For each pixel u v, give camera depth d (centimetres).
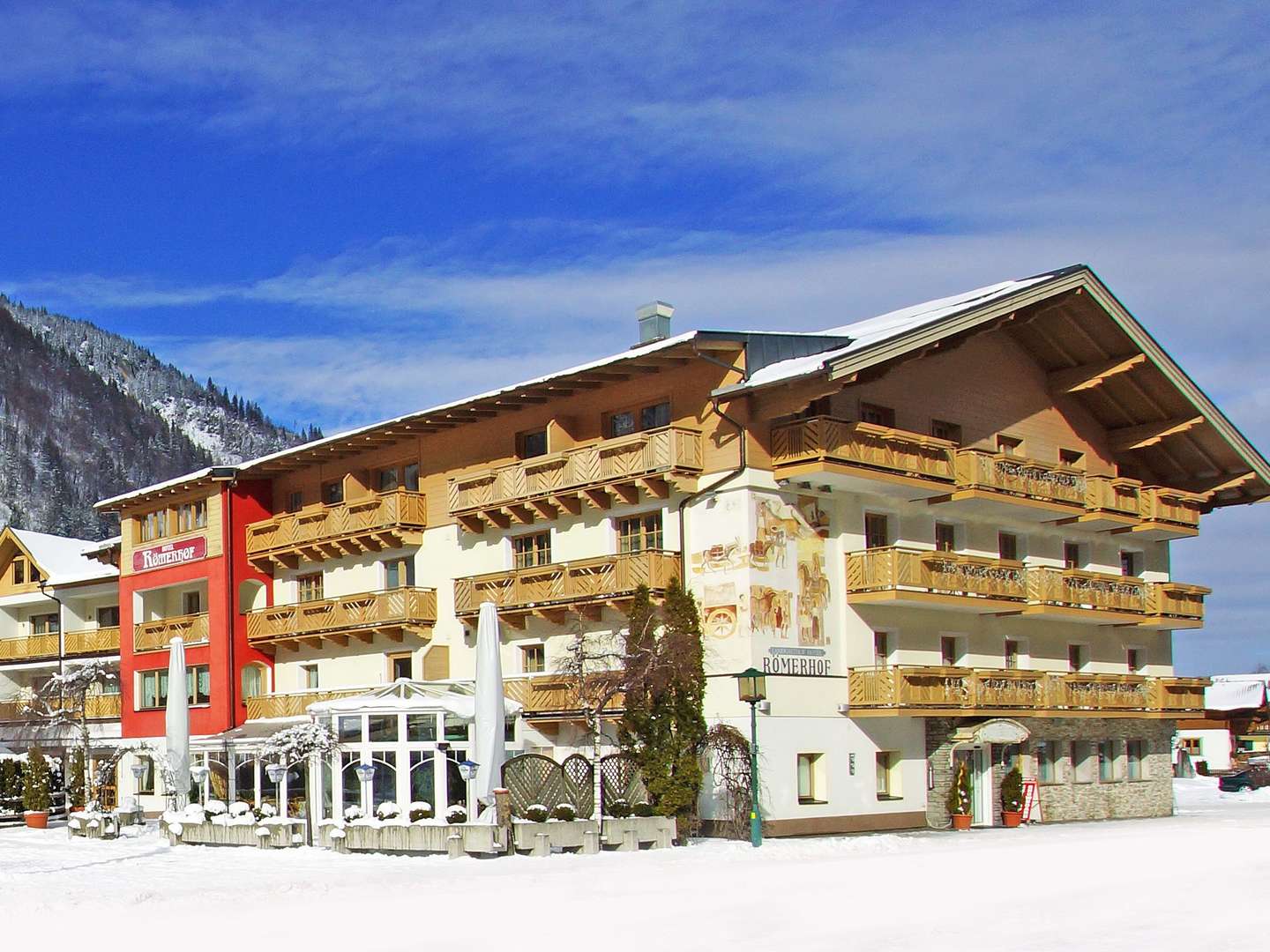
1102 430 4459
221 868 2764
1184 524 4444
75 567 5972
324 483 4619
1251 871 2309
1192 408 4331
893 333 3416
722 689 3369
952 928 1672
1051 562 4219
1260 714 8619
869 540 3700
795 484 3484
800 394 3309
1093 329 4109
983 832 3556
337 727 3397
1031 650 4134
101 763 4862
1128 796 4428
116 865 2911
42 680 5984
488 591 3859
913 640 3762
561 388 3716
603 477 3575
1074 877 2217
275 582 4778
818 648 3491
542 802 3052
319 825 3200
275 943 1636
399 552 4312
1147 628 4575
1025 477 3856
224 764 4184
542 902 1969
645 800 3231
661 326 4038
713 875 2303
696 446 3469
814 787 3459
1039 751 4138
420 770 3284
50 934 1794
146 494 5022
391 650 4288
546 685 3644
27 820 4475
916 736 3725
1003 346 4112
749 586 3338
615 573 3528
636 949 1542
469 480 3938
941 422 3862
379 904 2000
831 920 1744
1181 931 1647
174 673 3656
